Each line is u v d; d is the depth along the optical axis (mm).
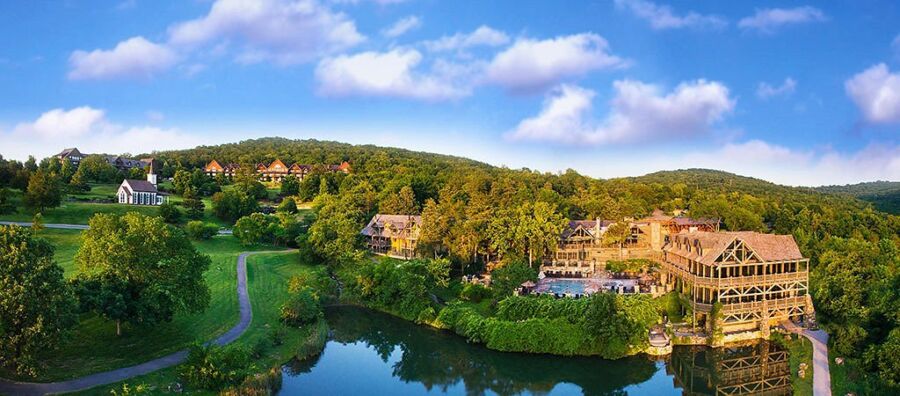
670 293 75938
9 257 41844
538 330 64188
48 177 114812
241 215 142375
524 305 68938
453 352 65625
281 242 124562
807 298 68938
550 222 95500
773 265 70625
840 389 49312
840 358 55125
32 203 109000
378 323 76500
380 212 143500
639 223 115375
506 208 109938
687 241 74938
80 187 145875
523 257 93875
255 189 180000
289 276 93500
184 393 46188
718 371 58312
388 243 119312
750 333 66250
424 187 169750
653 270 90500
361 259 100000
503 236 93750
